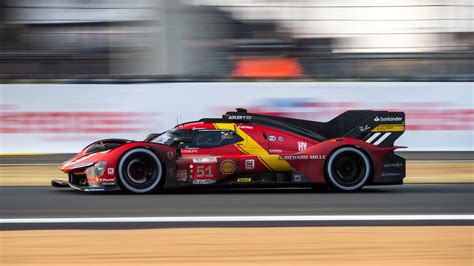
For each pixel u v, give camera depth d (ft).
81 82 113.60
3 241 45.85
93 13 130.11
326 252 42.80
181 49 130.62
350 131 76.89
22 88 112.47
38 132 112.27
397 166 75.20
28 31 128.67
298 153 73.46
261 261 40.22
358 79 116.98
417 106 115.96
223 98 115.44
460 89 116.78
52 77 115.75
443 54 128.88
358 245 44.96
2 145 111.55
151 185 71.31
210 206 62.95
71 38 129.39
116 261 39.99
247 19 134.41
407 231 50.11
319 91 116.06
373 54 130.00
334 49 131.03
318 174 73.56
